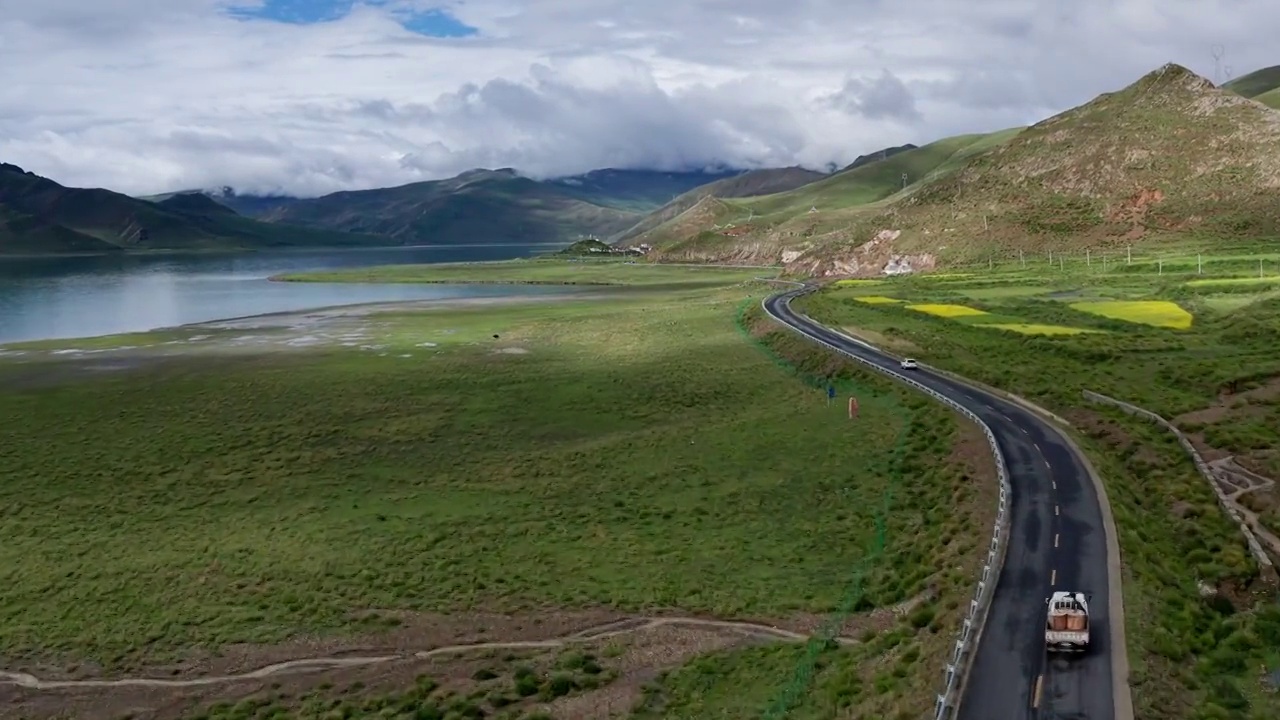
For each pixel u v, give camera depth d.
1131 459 57.22
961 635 33.44
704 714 34.25
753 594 46.91
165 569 52.12
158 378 101.69
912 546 49.44
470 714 35.75
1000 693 29.53
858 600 44.28
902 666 33.41
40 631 45.22
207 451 74.81
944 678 30.69
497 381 98.31
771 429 75.50
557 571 50.91
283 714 37.03
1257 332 88.88
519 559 52.75
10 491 65.44
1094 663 31.16
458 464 71.31
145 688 40.00
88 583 50.44
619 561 52.12
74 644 43.84
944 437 64.88
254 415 85.50
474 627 44.75
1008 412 69.31
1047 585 37.72
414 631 44.47
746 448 71.38
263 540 56.28
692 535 55.94
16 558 53.97
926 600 40.56
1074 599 33.16
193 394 93.75
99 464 71.62
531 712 35.56
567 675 38.88
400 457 73.19
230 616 46.28
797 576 49.06
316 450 75.00
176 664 41.88
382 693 38.69
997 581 38.41
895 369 87.38
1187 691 29.66
